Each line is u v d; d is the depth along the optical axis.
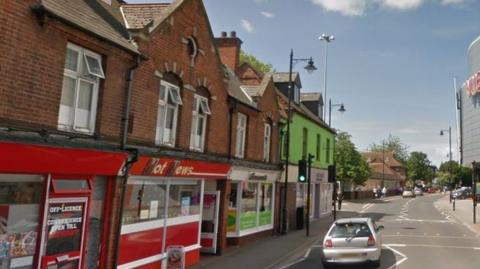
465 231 24.05
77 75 9.07
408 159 122.44
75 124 9.07
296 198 25.44
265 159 20.41
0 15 7.15
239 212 17.52
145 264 11.34
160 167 11.48
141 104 10.93
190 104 13.23
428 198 68.38
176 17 12.30
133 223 10.98
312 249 17.59
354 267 13.79
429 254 16.27
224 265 13.65
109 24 10.69
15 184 7.88
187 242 13.55
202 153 14.02
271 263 14.12
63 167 8.46
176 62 12.39
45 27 8.02
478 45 89.94
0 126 7.16
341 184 53.66
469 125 95.19
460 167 81.75
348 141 53.25
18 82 7.52
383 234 22.56
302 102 32.69
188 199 13.72
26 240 8.07
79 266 9.17
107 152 9.34
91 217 9.72
